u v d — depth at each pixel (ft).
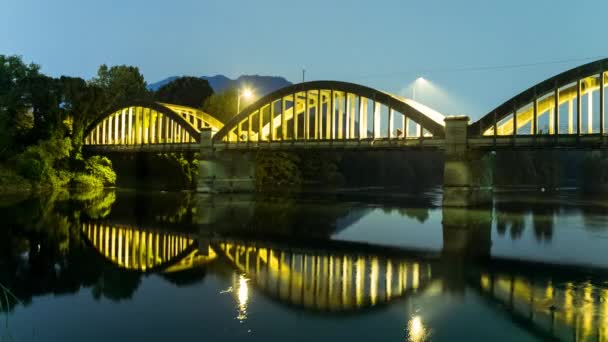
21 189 234.58
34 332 57.52
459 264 94.27
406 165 463.42
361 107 213.46
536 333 56.95
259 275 84.79
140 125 363.15
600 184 371.56
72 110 294.46
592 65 159.74
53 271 86.69
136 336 56.13
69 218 152.76
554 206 196.13
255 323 60.39
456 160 175.32
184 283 79.15
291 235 128.36
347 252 106.52
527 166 400.47
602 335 56.44
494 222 149.07
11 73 279.08
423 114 190.29
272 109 239.50
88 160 297.33
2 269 87.35
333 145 215.10
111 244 112.27
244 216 165.89
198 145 255.09
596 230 133.28
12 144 251.80
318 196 255.29
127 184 316.40
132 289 75.82
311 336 56.13
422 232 133.28
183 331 57.67
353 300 70.33
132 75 410.52
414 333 57.26
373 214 174.29
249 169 274.77
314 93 250.78
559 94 183.42
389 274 86.12
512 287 76.95
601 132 158.71
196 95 405.80
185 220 154.61
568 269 89.61
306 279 82.43
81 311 65.05
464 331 57.82
